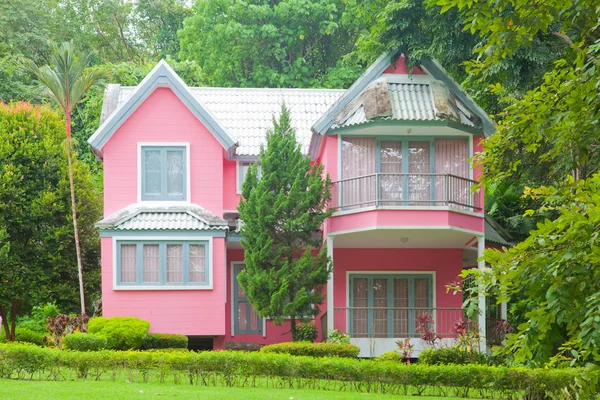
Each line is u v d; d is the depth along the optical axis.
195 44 52.75
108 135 31.03
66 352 22.03
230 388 20.97
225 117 34.41
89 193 35.31
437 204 29.36
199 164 31.39
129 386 20.52
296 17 52.28
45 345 28.75
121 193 31.06
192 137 31.44
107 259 29.55
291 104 35.75
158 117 31.42
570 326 11.26
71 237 34.25
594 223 10.82
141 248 29.70
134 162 31.20
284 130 28.80
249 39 52.16
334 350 25.83
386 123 28.62
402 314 31.30
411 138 29.97
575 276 10.88
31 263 33.88
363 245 31.53
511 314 31.77
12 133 34.53
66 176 34.81
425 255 31.97
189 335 29.56
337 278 31.66
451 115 28.83
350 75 50.38
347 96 29.92
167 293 29.66
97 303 34.72
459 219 28.72
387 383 21.56
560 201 13.27
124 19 59.28
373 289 31.75
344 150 29.89
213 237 29.94
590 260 10.68
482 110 30.08
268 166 28.30
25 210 33.91
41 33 52.44
